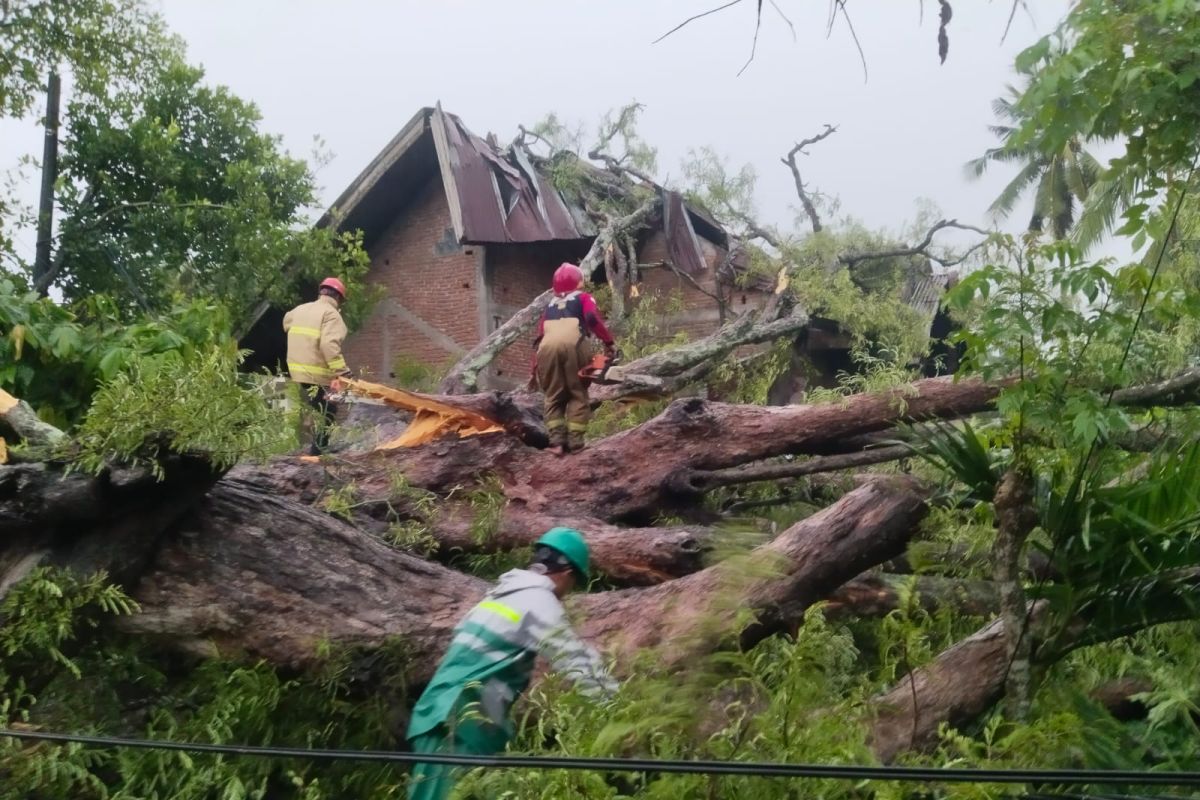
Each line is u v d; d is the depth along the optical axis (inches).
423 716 135.3
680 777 114.2
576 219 555.5
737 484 263.9
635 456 252.7
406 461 241.1
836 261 540.7
